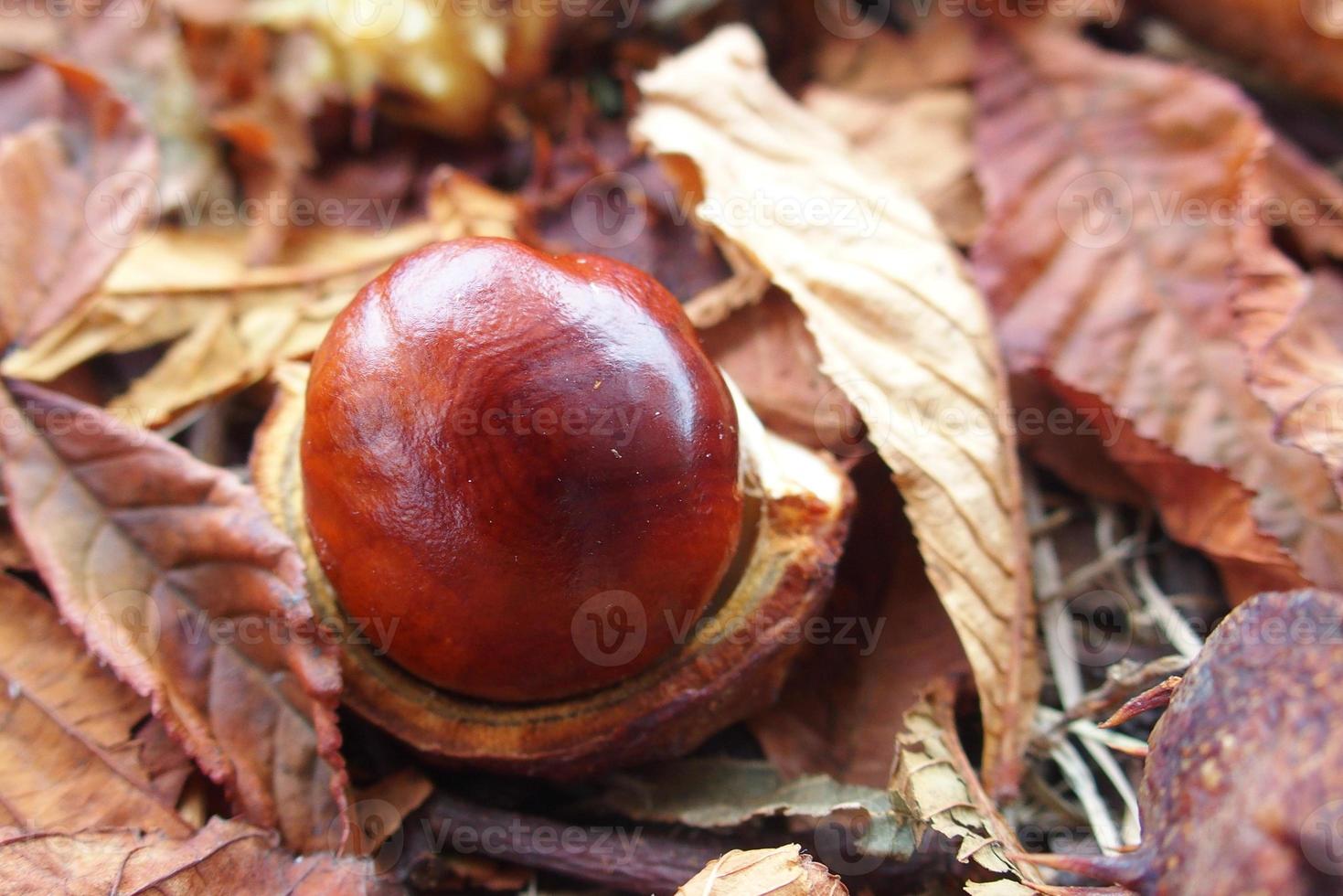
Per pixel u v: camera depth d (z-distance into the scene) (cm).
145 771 13
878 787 13
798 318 14
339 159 17
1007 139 16
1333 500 14
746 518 13
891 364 14
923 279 14
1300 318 15
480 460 12
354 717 13
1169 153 16
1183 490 14
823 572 13
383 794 13
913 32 18
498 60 17
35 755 13
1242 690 10
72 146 15
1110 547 15
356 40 17
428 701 13
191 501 13
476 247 12
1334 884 10
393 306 12
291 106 17
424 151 18
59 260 14
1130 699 13
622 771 13
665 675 13
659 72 15
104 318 15
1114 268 15
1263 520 14
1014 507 14
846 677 14
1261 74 18
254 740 13
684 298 15
